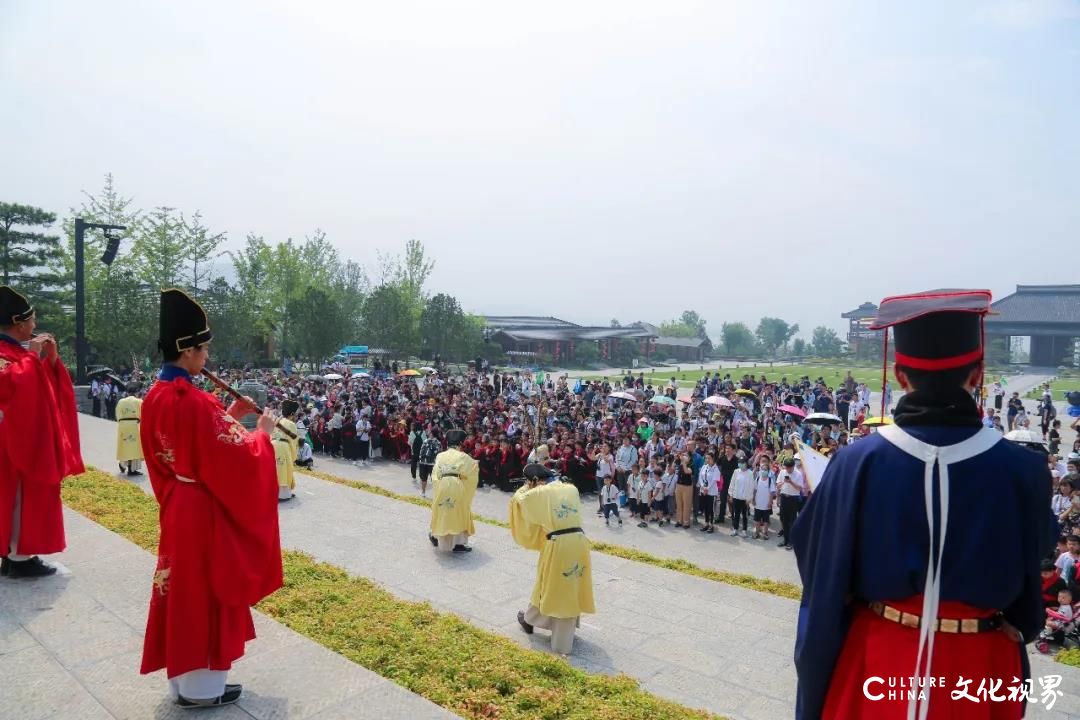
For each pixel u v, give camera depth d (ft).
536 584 26.94
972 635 7.10
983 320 7.60
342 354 197.16
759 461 55.36
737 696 23.39
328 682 14.71
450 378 153.38
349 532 39.40
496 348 249.55
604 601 32.24
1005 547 6.87
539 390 138.31
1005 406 134.10
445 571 33.91
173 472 13.00
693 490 57.77
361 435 82.89
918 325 7.52
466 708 15.80
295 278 186.50
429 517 43.19
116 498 32.96
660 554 50.01
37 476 19.24
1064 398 153.07
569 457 69.41
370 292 207.92
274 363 183.73
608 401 109.70
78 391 84.53
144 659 12.97
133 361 138.82
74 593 18.93
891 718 7.21
